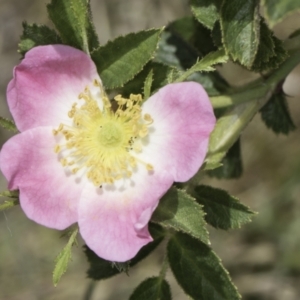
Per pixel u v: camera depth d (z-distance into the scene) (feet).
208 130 0.69
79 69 0.72
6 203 0.71
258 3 0.69
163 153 0.71
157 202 0.69
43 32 0.72
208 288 0.74
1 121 0.72
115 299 1.28
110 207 0.72
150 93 0.71
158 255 1.28
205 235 0.68
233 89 0.81
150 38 0.70
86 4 0.69
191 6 0.74
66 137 0.73
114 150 0.74
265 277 1.28
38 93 0.72
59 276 0.69
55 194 0.72
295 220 1.29
